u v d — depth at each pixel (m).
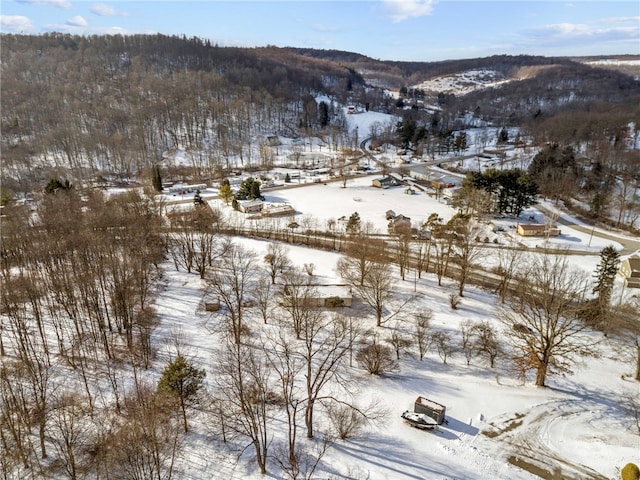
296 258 87.94
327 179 166.50
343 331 53.34
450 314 67.12
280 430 43.09
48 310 62.22
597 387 51.56
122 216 84.12
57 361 52.06
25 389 45.84
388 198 141.12
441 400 48.72
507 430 44.72
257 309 66.12
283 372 51.09
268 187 153.50
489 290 76.81
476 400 48.88
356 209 128.38
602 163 155.50
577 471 39.97
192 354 54.62
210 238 86.00
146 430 38.28
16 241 75.31
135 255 71.06
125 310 55.06
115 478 36.00
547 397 49.66
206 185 153.88
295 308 60.59
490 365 55.03
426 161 196.88
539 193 141.12
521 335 56.75
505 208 123.38
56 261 69.88
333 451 40.78
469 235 84.75
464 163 192.25
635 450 42.19
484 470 39.75
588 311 64.31
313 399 41.09
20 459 38.38
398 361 55.25
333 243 98.44
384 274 70.38
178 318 63.19
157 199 130.62
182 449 40.19
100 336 57.44
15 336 53.44
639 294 76.94
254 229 107.69
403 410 46.84
